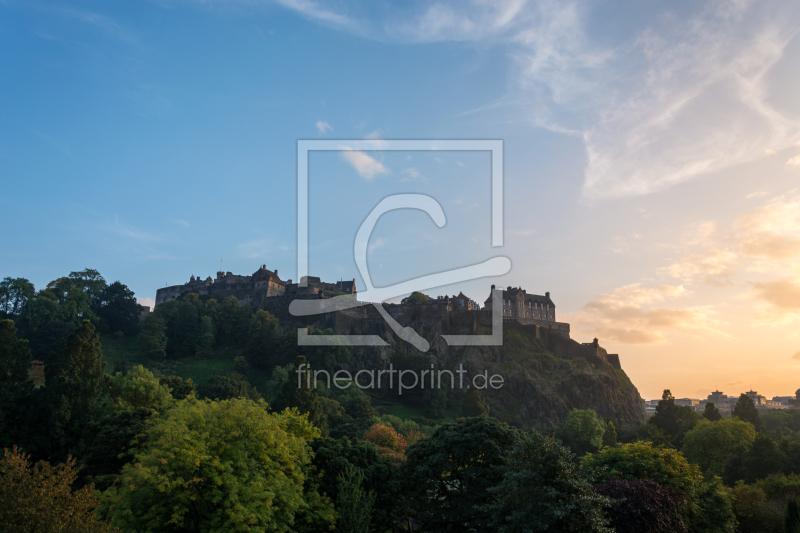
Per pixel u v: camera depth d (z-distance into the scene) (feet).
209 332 581.53
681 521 133.59
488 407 518.37
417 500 164.55
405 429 396.98
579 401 593.42
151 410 203.00
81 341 297.33
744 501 193.98
